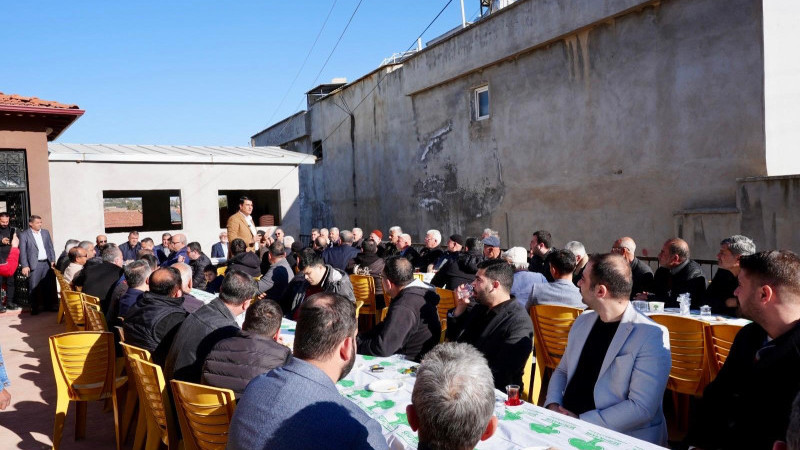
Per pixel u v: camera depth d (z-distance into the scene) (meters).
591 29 9.21
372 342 3.75
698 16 7.70
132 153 12.55
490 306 3.55
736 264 4.41
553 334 4.23
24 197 10.15
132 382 4.29
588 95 9.35
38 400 5.38
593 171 9.35
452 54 12.17
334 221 18.11
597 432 2.31
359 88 16.28
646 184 8.52
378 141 15.52
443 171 13.00
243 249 8.21
